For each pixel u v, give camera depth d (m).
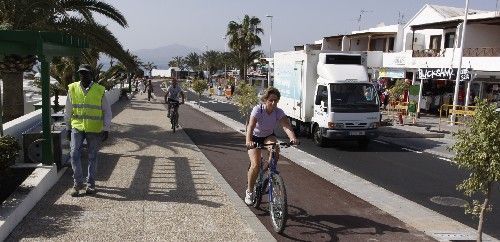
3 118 12.12
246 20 60.09
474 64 24.91
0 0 11.23
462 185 5.12
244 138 14.06
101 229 5.29
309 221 6.14
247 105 16.14
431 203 7.73
